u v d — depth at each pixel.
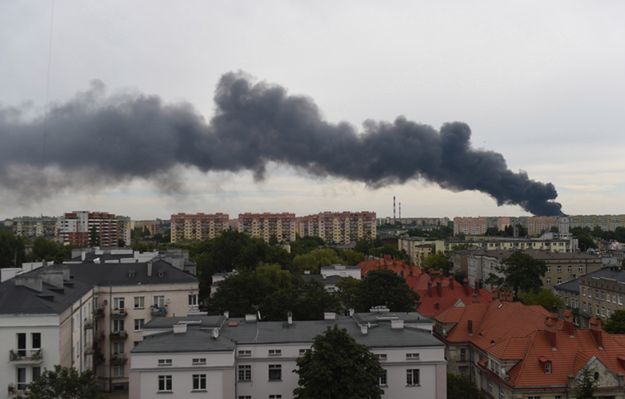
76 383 63.12
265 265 168.00
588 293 154.00
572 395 77.44
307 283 138.12
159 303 112.56
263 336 79.31
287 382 76.56
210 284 180.75
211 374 72.62
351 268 193.00
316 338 69.94
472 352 100.56
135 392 72.00
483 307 108.69
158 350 72.44
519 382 78.06
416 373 76.94
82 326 95.31
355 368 66.88
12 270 111.06
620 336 85.00
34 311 78.56
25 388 75.06
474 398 83.81
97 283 110.06
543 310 105.56
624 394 76.25
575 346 82.69
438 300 140.25
